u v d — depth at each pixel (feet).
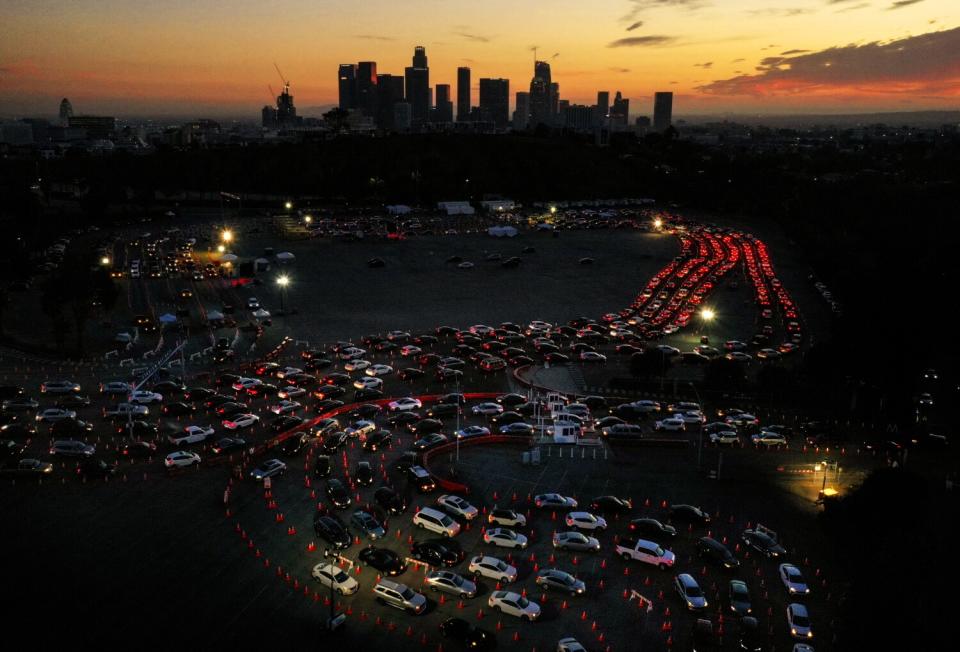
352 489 191.52
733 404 271.69
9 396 246.27
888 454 224.12
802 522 182.50
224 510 177.06
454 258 530.68
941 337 263.29
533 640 133.08
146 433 222.07
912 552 151.43
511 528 172.86
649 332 355.56
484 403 254.27
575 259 558.97
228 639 129.90
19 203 576.61
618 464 215.31
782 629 138.72
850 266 443.32
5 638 127.95
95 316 370.32
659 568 158.40
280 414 244.22
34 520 169.07
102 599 140.15
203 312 383.65
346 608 140.67
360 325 366.22
